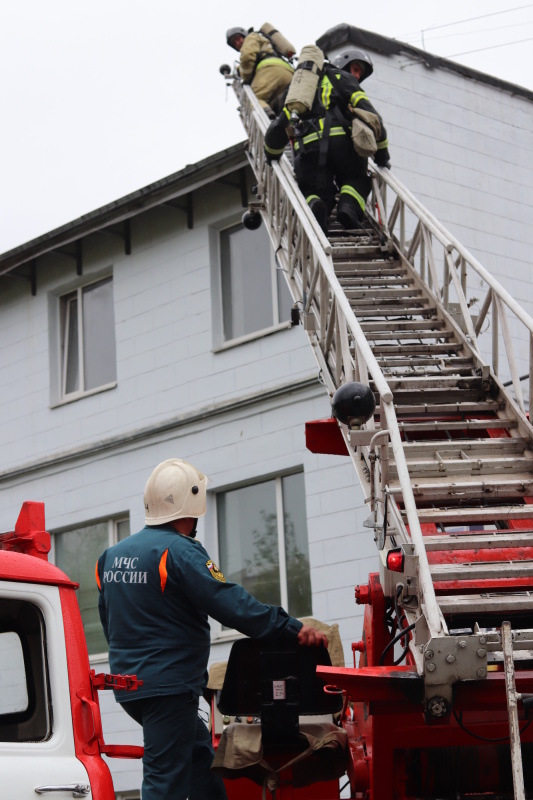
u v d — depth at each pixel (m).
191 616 3.93
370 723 4.43
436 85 11.50
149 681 3.82
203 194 12.03
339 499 10.16
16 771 3.32
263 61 10.24
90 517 12.53
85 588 12.55
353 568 9.91
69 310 13.64
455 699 3.78
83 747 3.50
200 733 4.31
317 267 6.47
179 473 4.13
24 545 3.71
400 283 7.33
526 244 11.86
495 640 3.65
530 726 4.30
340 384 5.92
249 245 11.76
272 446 10.87
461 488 4.88
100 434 12.65
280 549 10.73
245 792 4.63
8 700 3.48
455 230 11.23
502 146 11.94
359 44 10.95
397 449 4.34
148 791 3.75
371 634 4.78
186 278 12.09
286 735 4.19
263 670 4.13
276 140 7.88
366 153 7.63
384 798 4.38
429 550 4.40
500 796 4.41
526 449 5.27
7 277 14.04
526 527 4.77
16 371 13.84
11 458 13.66
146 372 12.29
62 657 3.55
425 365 6.22
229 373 11.45
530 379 5.43
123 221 12.75
